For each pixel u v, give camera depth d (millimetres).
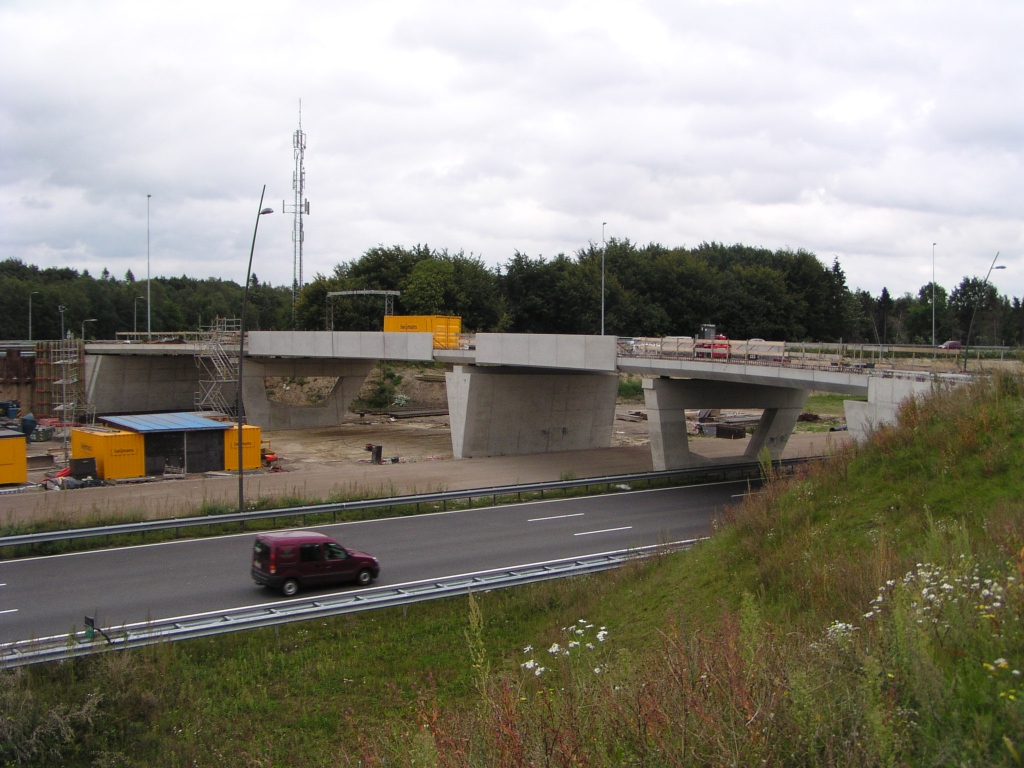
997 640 7410
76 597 18047
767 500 18953
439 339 45719
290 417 58906
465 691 13195
